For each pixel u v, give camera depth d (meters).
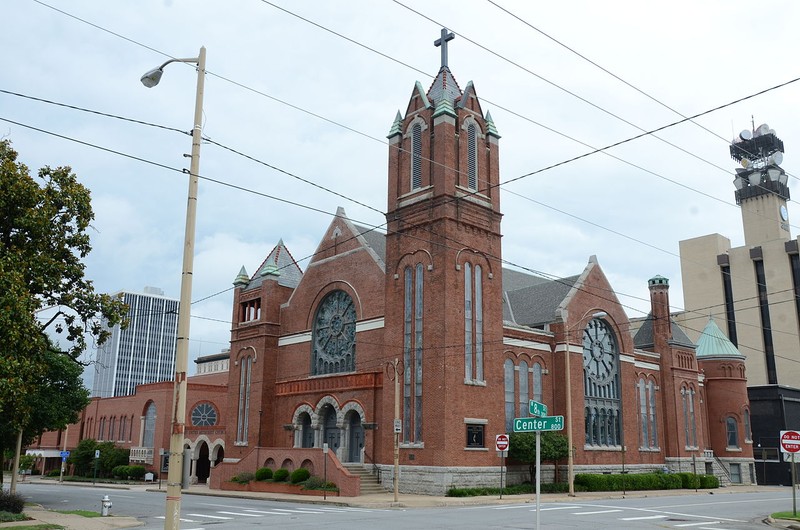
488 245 46.56
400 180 47.97
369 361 47.25
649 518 28.00
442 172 44.78
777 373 97.88
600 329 55.22
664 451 59.53
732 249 104.94
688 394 63.03
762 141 105.81
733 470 67.69
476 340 44.16
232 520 26.25
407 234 46.12
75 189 27.73
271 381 54.38
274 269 56.66
